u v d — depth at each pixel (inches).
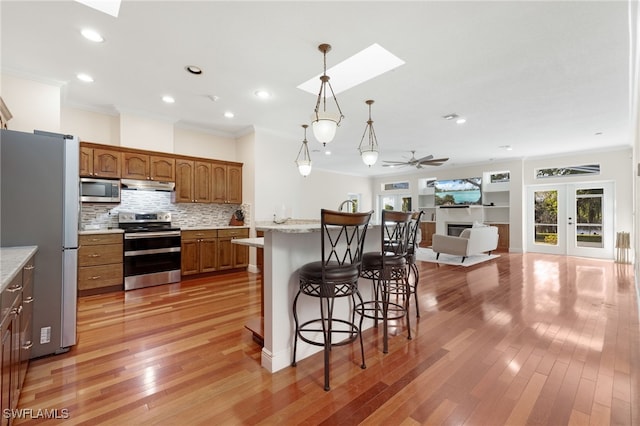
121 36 98.2
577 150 271.4
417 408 63.6
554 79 128.7
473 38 98.7
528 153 286.0
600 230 270.4
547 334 101.0
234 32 95.8
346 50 106.1
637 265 157.5
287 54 109.0
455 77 126.9
